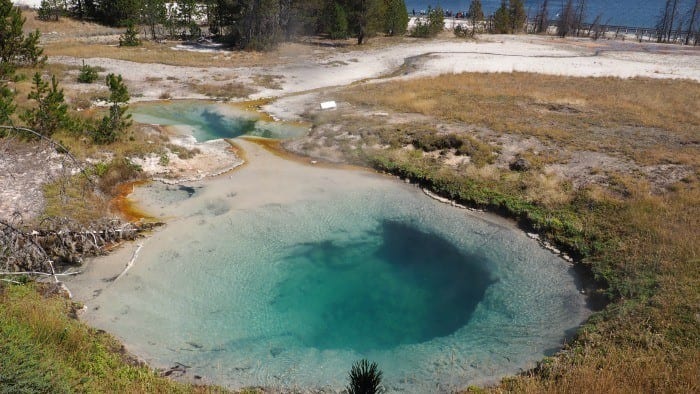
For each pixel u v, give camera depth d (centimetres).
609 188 1512
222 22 3978
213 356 952
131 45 3584
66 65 2820
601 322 999
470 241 1359
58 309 981
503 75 3033
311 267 1247
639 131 2009
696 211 1343
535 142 1864
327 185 1633
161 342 974
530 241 1345
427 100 2400
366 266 1267
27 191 1376
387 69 3319
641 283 1092
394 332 1055
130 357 908
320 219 1438
